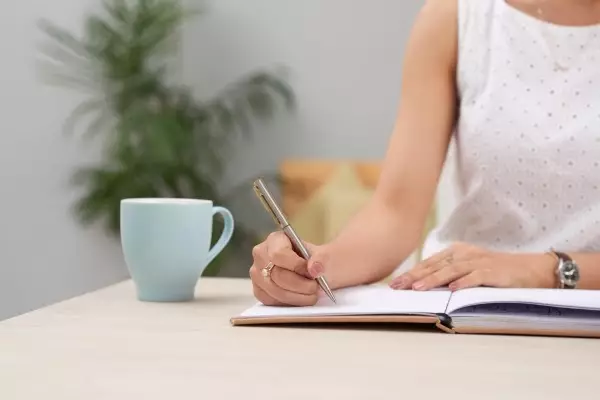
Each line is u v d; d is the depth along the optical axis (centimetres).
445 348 78
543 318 86
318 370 69
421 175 133
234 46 371
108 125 355
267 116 368
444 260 112
